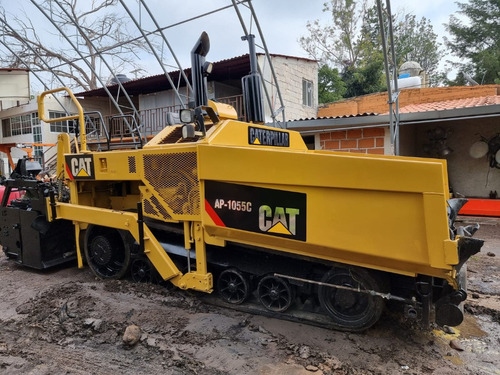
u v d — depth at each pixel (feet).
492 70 85.30
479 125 33.88
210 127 12.08
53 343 10.17
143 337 10.12
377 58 78.43
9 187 16.94
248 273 11.57
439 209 7.85
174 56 28.96
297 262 10.77
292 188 9.50
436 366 8.80
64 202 15.49
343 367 8.68
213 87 45.24
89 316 11.46
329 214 9.11
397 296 9.77
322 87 69.72
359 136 27.48
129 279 14.57
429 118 24.68
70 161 14.56
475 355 9.34
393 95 22.27
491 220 27.17
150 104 50.16
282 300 11.27
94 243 14.73
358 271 9.60
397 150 23.32
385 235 8.55
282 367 8.78
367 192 8.64
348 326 10.14
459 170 35.12
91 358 9.40
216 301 12.19
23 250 16.38
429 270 8.42
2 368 9.11
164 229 12.32
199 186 10.81
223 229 10.60
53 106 55.57
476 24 98.78
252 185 10.00
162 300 12.46
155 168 11.73
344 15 91.04
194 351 9.48
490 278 15.31
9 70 59.11
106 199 16.19
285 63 44.01
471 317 11.61
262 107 13.02
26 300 13.25
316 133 29.22
